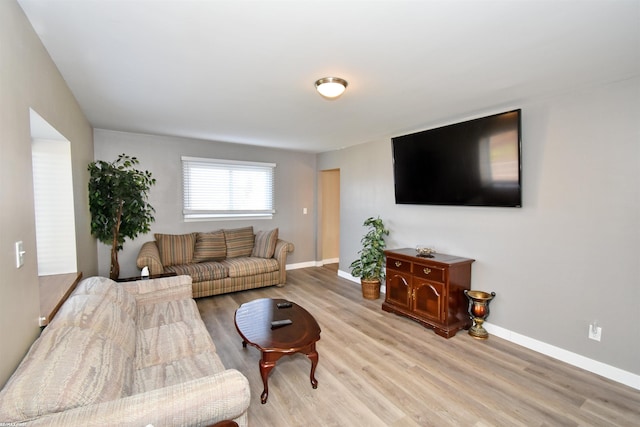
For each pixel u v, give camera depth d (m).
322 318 3.47
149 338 2.03
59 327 1.40
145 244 4.15
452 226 3.45
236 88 2.45
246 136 4.34
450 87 2.40
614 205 2.29
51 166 2.36
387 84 2.35
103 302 1.85
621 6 1.37
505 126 2.77
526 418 1.91
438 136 3.35
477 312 3.01
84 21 1.51
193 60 1.96
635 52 1.82
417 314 3.29
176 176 4.57
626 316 2.25
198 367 1.72
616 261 2.29
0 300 1.12
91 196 3.14
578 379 2.32
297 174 5.83
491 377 2.34
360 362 2.54
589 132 2.40
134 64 2.02
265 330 2.24
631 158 2.20
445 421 1.88
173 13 1.45
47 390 1.05
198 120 3.45
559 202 2.57
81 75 2.18
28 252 1.41
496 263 3.03
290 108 2.98
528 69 2.07
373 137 4.32
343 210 5.25
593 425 1.85
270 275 4.59
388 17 1.48
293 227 5.84
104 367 1.30
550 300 2.65
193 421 1.17
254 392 2.15
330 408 1.99
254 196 5.30
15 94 1.32
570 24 1.53
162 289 2.68
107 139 4.05
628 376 2.25
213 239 4.60
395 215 4.22
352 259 5.07
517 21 1.50
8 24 1.25
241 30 1.60
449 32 1.61
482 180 3.00
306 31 1.61
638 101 2.16
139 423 1.07
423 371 2.42
